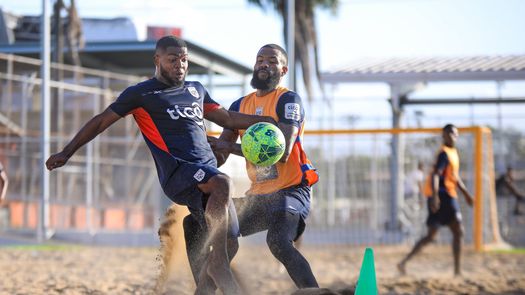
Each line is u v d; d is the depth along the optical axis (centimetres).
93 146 7625
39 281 3619
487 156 6706
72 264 4766
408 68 7512
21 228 7069
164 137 2214
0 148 7300
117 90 9188
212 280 2209
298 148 2408
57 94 8650
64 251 5909
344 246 6769
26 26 10312
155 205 7719
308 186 2428
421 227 6675
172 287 2597
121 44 9131
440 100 7219
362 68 7594
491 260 5491
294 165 2392
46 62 6869
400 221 6769
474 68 7294
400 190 6844
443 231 6631
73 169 7544
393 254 5944
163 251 2556
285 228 2314
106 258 5303
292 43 8525
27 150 7362
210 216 2136
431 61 8012
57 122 8050
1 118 7712
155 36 10288
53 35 9700
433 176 4253
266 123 2295
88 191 7156
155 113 2211
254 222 2373
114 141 7544
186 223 2341
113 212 7750
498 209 7119
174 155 2206
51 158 2214
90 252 5853
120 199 7944
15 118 8450
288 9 8538
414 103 7238
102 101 8256
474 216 6150
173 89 2245
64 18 9875
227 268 2119
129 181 8019
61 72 9150
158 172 2261
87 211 7138
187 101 2250
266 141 2247
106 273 4156
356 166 6944
